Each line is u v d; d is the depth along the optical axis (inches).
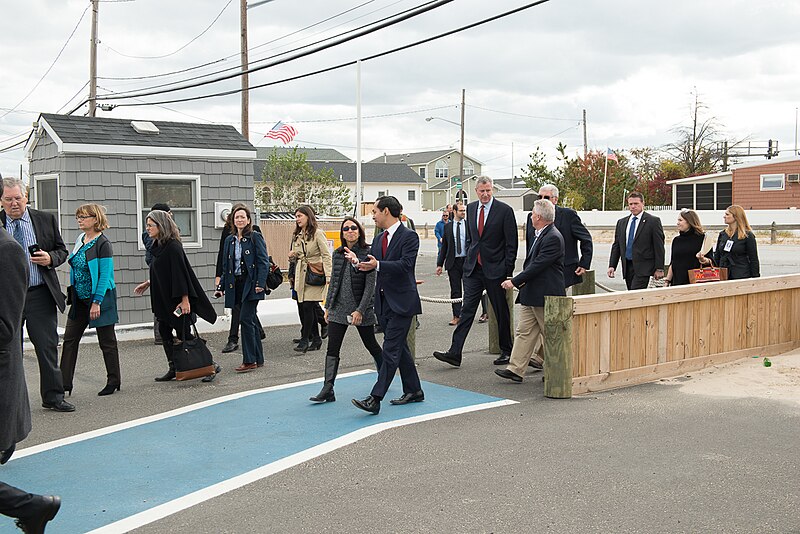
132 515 190.9
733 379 333.7
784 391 309.3
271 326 513.3
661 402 295.0
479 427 262.7
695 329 351.3
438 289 772.0
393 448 240.7
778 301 394.3
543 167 2065.7
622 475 212.7
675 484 205.5
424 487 205.9
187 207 494.3
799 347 408.2
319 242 415.5
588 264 389.1
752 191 1727.4
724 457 227.5
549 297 301.3
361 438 251.9
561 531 176.4
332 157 3307.1
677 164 2564.0
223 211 498.9
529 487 204.5
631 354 326.3
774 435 249.3
